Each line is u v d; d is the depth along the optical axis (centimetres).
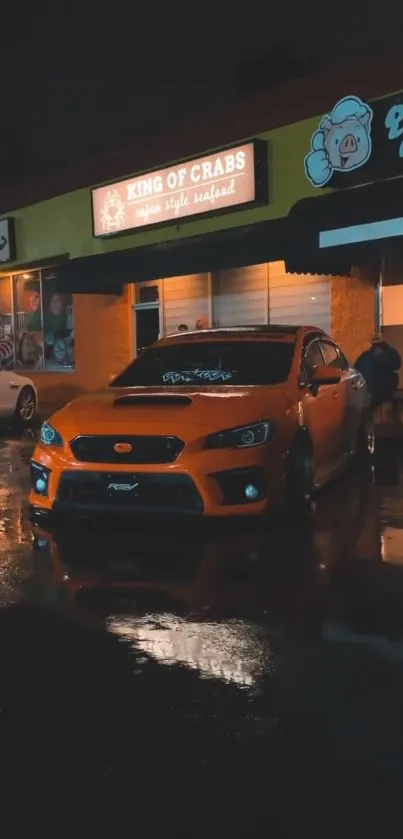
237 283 1670
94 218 1759
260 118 1430
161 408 668
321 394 801
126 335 1928
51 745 335
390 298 1427
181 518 642
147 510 636
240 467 632
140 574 562
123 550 625
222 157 1452
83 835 276
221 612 484
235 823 280
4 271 2169
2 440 1405
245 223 1475
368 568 570
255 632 452
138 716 357
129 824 281
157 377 804
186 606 496
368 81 1253
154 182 1598
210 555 607
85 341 2014
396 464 1018
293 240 1284
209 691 380
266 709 361
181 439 627
